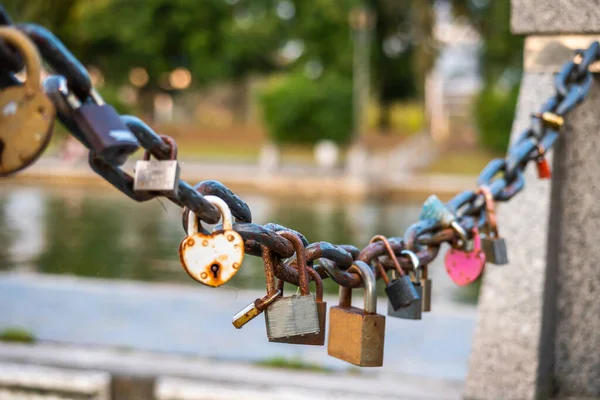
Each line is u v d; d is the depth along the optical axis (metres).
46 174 25.17
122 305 6.79
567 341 2.82
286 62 46.16
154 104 51.47
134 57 45.06
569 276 2.79
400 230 15.77
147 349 5.18
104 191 23.67
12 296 7.12
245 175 25.17
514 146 2.21
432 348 5.44
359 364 1.44
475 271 1.96
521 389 2.71
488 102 34.41
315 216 18.27
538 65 2.67
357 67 39.16
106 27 41.78
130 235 14.32
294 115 27.50
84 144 1.04
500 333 2.75
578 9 2.53
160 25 43.28
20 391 3.56
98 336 5.61
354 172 23.77
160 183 1.11
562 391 2.85
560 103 2.32
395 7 44.28
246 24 42.66
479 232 2.10
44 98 0.93
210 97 65.06
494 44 41.34
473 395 2.79
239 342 5.48
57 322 6.09
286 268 1.37
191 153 36.62
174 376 3.95
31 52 0.93
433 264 11.26
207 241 1.20
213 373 3.96
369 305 1.45
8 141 0.93
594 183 2.72
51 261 11.20
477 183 2.12
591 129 2.69
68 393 3.56
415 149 34.91
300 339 1.38
